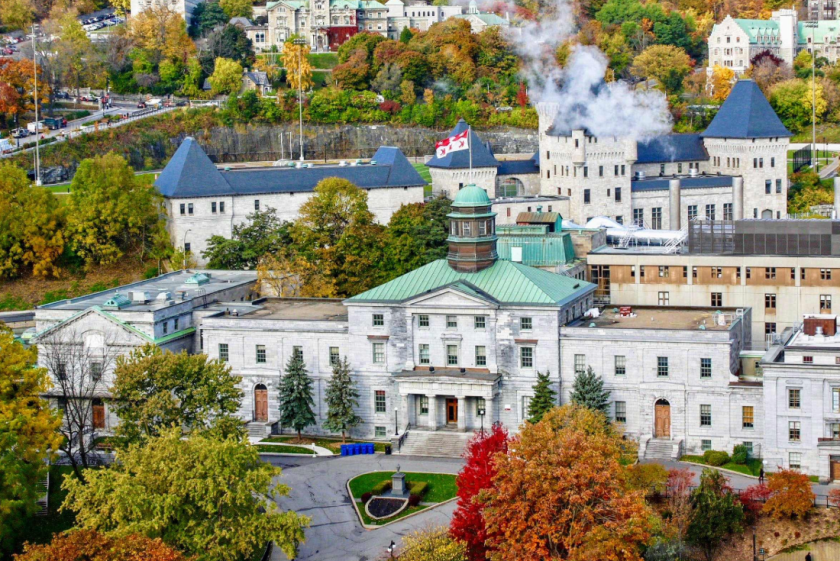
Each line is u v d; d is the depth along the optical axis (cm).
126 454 17275
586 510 15962
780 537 18012
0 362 19062
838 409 19338
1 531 16675
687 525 17800
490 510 16312
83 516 16300
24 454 17800
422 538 16450
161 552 15012
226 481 16475
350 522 18688
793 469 19600
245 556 16975
